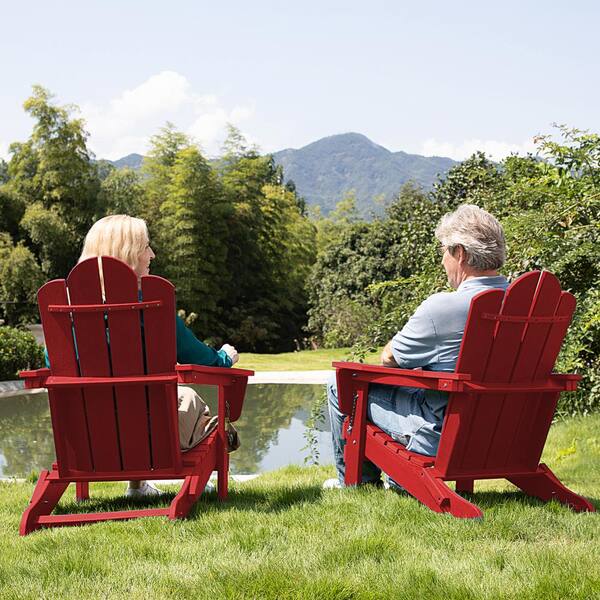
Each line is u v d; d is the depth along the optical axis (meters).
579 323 4.97
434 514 2.62
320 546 2.31
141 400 2.73
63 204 27.41
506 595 1.89
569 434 5.39
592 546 2.27
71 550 2.31
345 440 3.29
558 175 5.54
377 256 26.64
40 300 2.62
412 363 2.83
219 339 31.28
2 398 11.50
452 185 7.54
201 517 2.67
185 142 32.25
